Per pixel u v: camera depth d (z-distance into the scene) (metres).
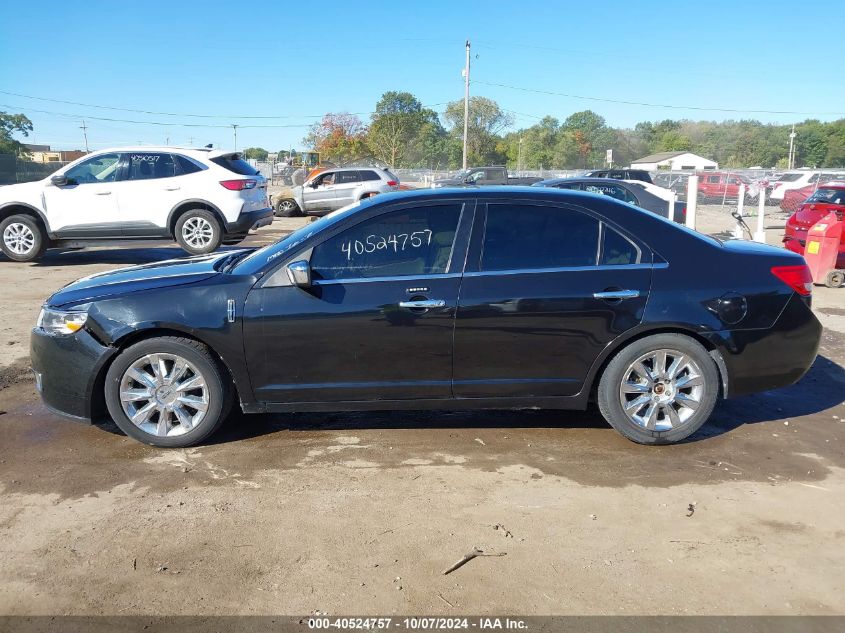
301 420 4.78
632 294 4.14
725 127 88.62
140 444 4.37
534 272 4.16
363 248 4.20
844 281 10.12
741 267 4.29
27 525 3.40
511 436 4.52
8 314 7.77
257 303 4.11
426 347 4.14
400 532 3.34
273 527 3.38
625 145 80.44
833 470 4.03
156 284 4.25
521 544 3.24
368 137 64.81
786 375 4.38
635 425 4.27
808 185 25.08
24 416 4.85
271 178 53.53
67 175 11.16
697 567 3.06
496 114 66.94
